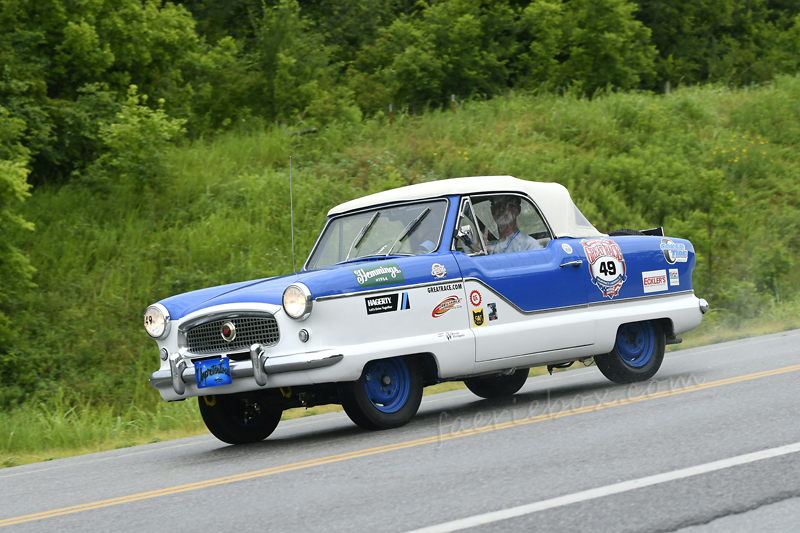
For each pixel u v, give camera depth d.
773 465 4.95
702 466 5.02
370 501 4.84
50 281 19.41
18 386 16.61
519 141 27.56
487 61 36.81
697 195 23.52
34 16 25.73
